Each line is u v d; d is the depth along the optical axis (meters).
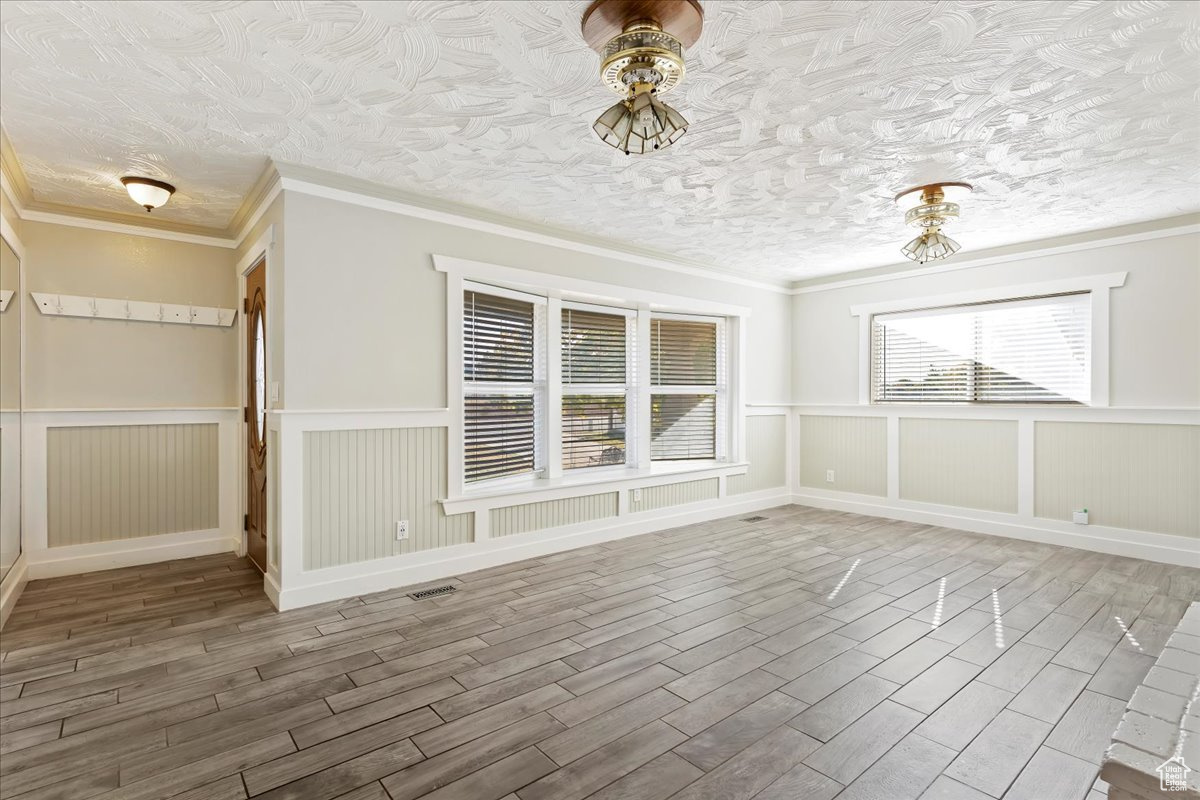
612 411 4.87
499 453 4.10
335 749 1.86
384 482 3.38
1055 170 3.05
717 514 5.32
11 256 3.19
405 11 1.75
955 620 2.91
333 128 2.57
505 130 2.59
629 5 1.68
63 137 2.64
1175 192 3.39
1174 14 1.75
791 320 6.04
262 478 3.57
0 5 1.70
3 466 2.98
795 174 3.11
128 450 3.88
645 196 3.47
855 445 5.56
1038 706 2.12
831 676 2.34
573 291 4.30
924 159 2.91
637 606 3.11
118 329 3.86
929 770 1.76
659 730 1.97
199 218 3.92
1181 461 3.87
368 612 3.02
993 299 4.68
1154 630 2.78
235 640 2.67
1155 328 3.97
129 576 3.62
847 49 1.94
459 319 3.67
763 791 1.67
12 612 3.01
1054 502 4.40
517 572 3.71
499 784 1.69
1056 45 1.92
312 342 3.11
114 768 1.76
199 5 1.72
